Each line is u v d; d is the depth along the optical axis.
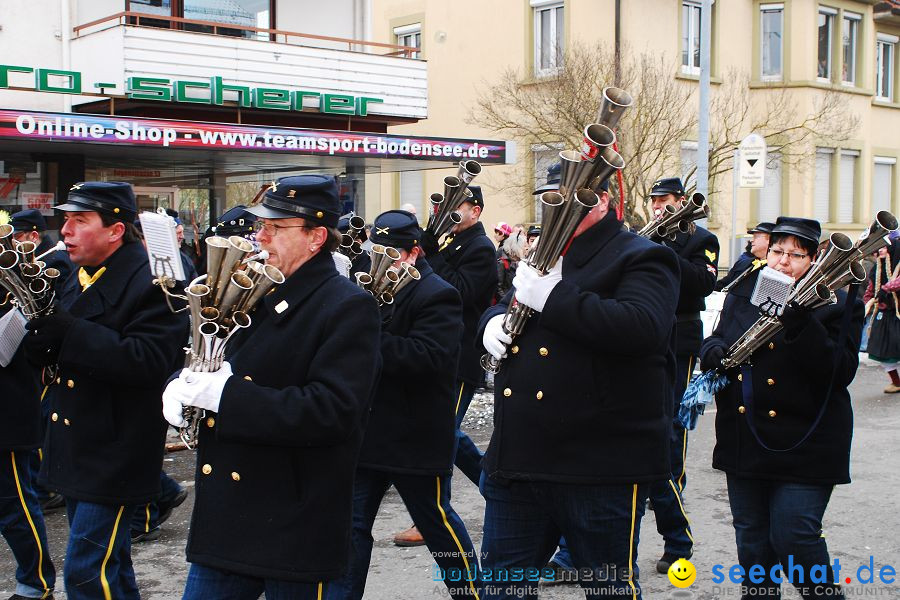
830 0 21.36
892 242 10.80
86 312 3.84
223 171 14.09
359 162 14.73
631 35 18.58
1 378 4.54
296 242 3.05
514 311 3.33
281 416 2.84
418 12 22.34
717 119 19.56
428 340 4.37
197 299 2.87
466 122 20.27
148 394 3.87
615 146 3.42
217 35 13.43
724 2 20.25
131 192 4.02
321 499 2.97
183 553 5.61
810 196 21.23
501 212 21.00
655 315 3.17
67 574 3.77
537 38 20.11
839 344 3.79
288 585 2.95
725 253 20.22
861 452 7.95
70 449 3.83
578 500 3.29
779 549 3.94
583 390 3.26
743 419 4.00
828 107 20.61
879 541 5.67
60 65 13.06
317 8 16.03
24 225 7.28
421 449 4.36
